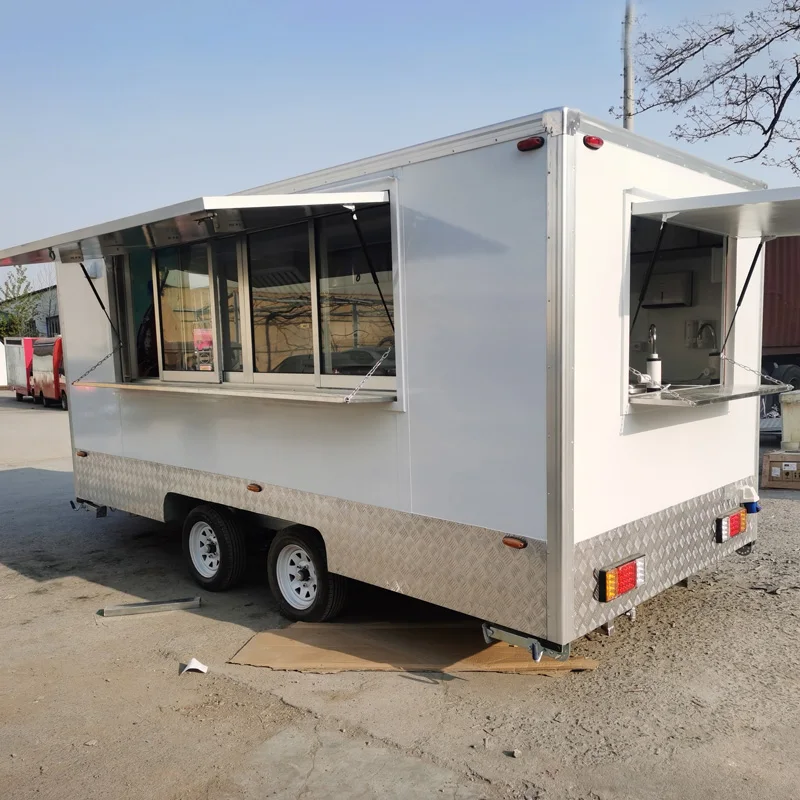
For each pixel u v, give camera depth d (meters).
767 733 2.96
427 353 3.36
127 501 5.65
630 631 4.02
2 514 7.61
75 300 5.95
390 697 3.35
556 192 2.81
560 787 2.64
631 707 3.20
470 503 3.24
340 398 3.42
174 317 5.04
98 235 4.32
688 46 9.59
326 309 3.92
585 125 2.89
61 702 3.42
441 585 3.40
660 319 4.36
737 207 3.05
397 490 3.56
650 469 3.44
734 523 4.11
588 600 3.06
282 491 4.24
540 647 3.02
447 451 3.31
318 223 3.89
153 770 2.83
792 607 4.32
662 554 3.57
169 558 5.90
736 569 5.02
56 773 2.83
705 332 4.16
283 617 4.47
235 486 4.59
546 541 2.96
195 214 3.71
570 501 2.93
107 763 2.89
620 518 3.25
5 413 19.50
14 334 32.97
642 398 3.25
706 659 3.66
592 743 2.92
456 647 3.85
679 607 4.35
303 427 4.05
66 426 16.22
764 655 3.69
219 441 4.68
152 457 5.33
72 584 5.26
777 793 2.57
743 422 4.31
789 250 12.79
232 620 4.43
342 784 2.70
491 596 3.19
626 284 3.17
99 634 4.27
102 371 5.73
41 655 3.98
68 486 9.14
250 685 3.53
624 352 3.18
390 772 2.76
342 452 3.84
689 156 3.66
